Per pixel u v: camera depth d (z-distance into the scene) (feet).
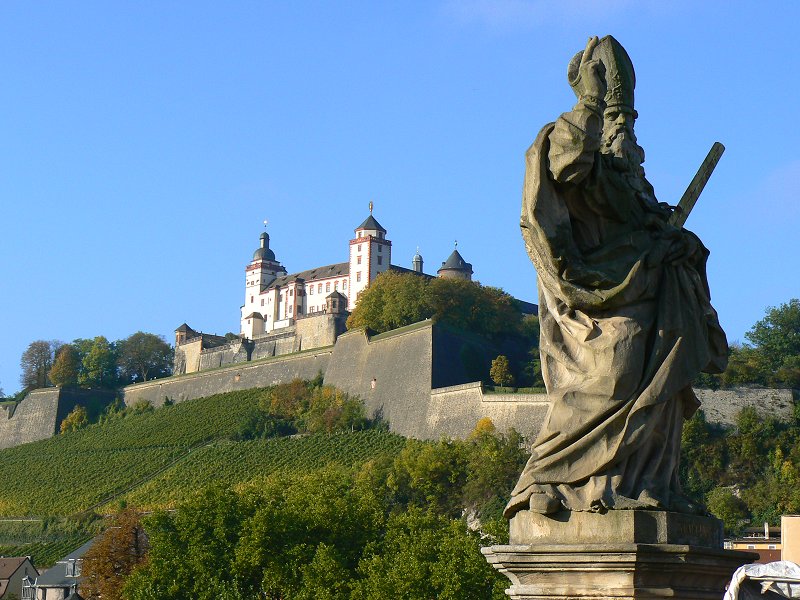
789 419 563.89
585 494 42.93
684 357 44.21
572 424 43.75
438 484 546.67
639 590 40.98
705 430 556.92
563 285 43.98
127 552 430.20
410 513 317.42
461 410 630.74
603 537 42.16
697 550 41.14
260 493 337.52
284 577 289.53
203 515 311.47
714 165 48.75
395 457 597.93
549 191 44.06
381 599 256.11
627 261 45.01
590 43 48.91
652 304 44.91
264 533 295.28
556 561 41.98
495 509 501.97
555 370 45.57
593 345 44.32
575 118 43.68
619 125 48.16
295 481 362.12
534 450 44.75
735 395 574.15
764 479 540.52
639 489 43.01
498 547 43.52
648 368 44.09
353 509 308.81
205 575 297.33
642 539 41.78
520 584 43.47
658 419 43.83
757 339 647.15
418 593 253.65
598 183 44.62
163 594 301.02
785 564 36.19
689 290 45.21
